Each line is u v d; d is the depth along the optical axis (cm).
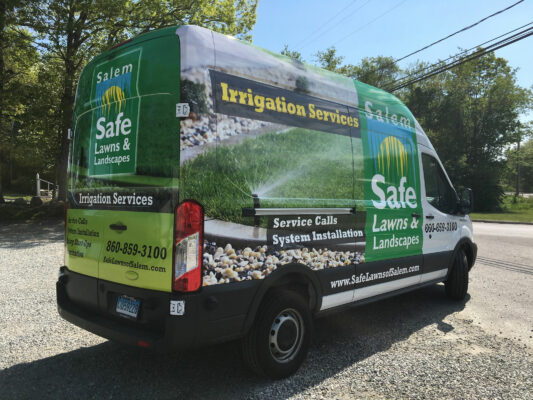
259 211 316
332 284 380
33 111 1616
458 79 3984
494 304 576
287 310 338
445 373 357
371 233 427
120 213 314
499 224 2222
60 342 406
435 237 532
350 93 421
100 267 331
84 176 358
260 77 329
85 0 1453
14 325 444
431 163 543
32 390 312
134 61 315
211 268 286
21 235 1112
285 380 337
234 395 311
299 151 353
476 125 4069
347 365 369
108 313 324
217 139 294
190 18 1680
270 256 323
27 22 1466
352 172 407
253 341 318
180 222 275
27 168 3450
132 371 348
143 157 299
